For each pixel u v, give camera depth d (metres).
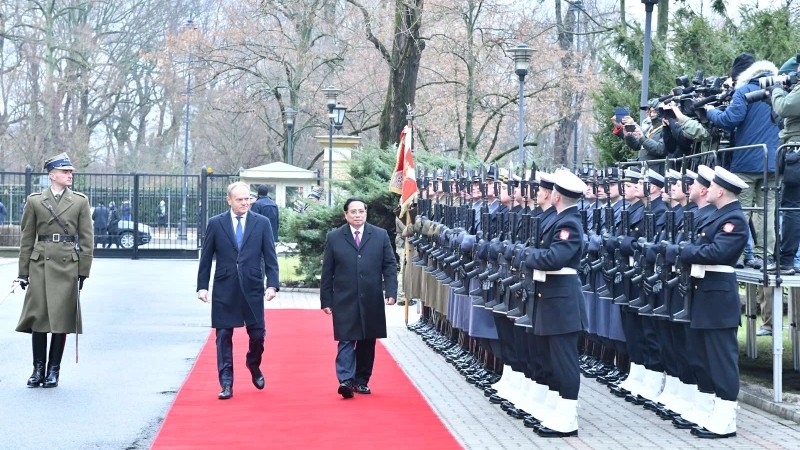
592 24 42.28
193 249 35.53
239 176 34.88
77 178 36.69
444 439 9.23
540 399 9.96
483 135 42.00
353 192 23.88
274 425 9.81
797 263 11.05
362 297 11.36
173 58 47.72
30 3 51.91
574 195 9.44
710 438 9.41
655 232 10.75
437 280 14.59
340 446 8.93
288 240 25.20
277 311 20.11
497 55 37.44
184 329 17.09
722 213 9.41
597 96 21.89
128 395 11.34
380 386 12.04
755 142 11.88
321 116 46.12
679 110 12.33
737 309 9.52
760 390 11.62
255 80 47.97
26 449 8.90
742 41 20.98
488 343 11.86
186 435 9.37
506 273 10.48
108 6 54.44
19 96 54.88
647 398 11.11
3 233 35.47
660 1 27.42
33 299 11.84
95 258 35.22
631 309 11.22
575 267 9.55
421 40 27.67
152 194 36.25
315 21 41.06
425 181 15.66
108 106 58.66
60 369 13.06
